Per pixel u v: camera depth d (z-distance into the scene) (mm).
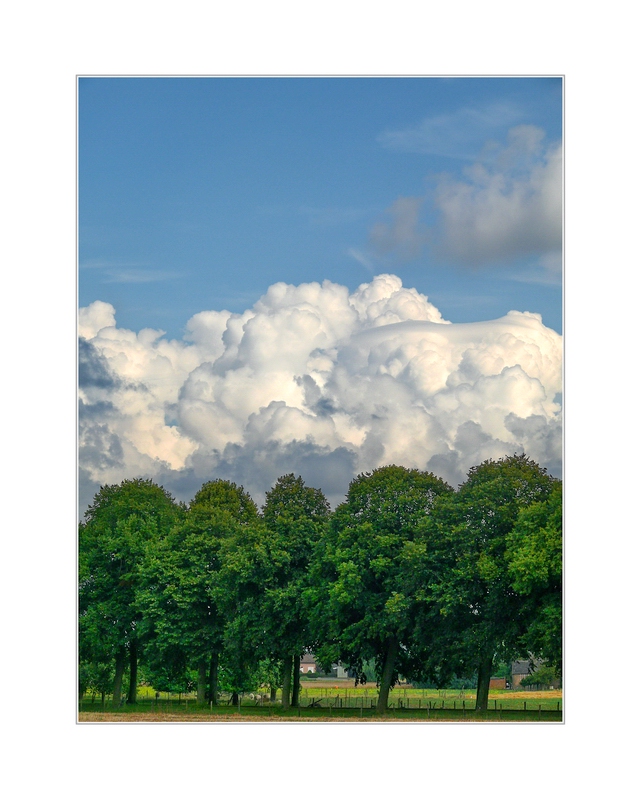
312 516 63594
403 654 58156
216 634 63500
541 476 56031
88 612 66438
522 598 53500
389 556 56875
